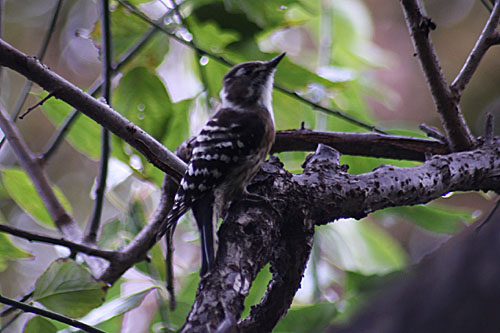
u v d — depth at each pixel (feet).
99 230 23.24
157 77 22.36
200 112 23.73
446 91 21.53
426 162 19.90
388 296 8.18
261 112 21.39
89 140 23.85
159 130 22.90
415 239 36.50
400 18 46.65
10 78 45.73
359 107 24.73
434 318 7.23
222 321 13.14
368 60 26.30
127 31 22.61
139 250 20.48
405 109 44.65
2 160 40.68
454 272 7.51
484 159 20.58
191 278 22.35
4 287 43.04
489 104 49.21
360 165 24.09
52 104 23.30
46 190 22.44
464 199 39.60
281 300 16.22
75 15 44.06
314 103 22.50
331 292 22.99
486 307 6.88
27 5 46.29
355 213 17.87
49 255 44.47
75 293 15.57
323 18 25.27
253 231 15.79
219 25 21.98
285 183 17.13
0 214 21.53
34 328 15.93
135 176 22.84
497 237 7.49
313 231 16.97
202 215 19.22
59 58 45.57
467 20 51.16
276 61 22.25
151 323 21.08
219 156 19.61
